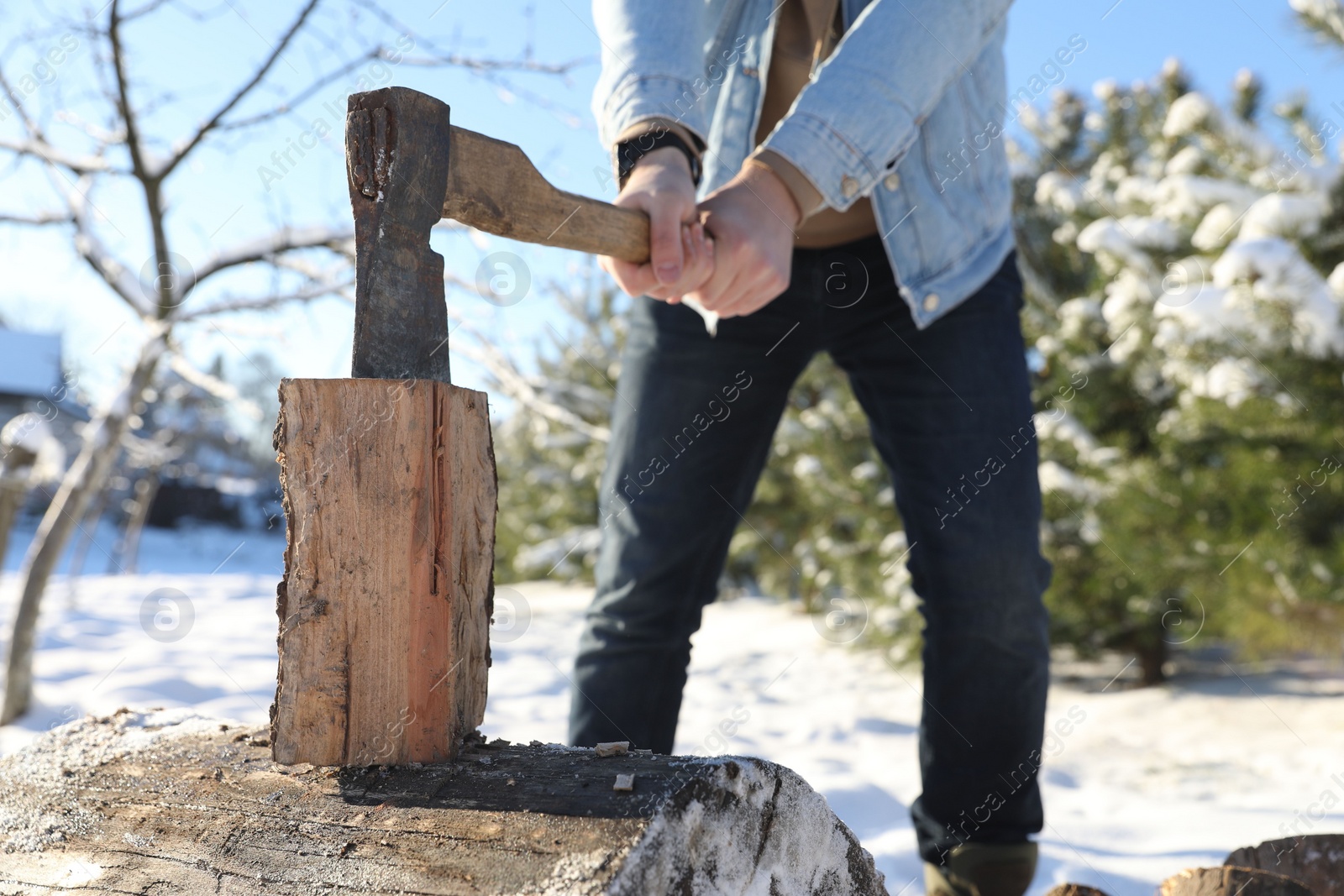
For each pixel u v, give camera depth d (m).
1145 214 4.39
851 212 1.53
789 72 1.61
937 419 1.48
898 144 1.28
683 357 1.57
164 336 3.73
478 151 0.89
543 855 0.66
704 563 1.58
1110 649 4.80
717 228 1.19
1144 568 4.00
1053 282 5.23
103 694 3.61
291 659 0.81
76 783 0.86
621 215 1.08
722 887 0.73
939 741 1.44
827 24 1.55
